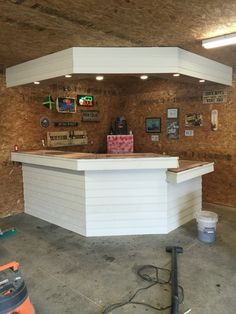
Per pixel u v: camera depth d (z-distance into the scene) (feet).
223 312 7.45
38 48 11.32
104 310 7.60
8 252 11.11
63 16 8.23
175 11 7.89
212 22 8.70
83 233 12.66
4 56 12.51
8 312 6.22
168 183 12.41
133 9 7.75
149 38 10.20
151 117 19.57
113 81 19.45
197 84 16.62
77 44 10.81
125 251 11.01
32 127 16.24
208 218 11.64
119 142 19.54
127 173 12.27
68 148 18.38
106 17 8.33
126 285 8.73
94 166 11.63
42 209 14.88
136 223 12.58
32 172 15.24
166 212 12.53
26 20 8.52
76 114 18.51
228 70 15.12
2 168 15.19
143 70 11.32
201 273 9.32
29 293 8.38
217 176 16.83
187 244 11.51
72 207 13.05
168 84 18.45
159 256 10.56
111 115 20.89
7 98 15.07
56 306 7.80
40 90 16.42
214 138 16.70
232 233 12.57
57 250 11.23
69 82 17.84
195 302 7.85
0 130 14.93
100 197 12.35
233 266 9.75
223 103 16.11
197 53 12.30
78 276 9.29
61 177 13.39
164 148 19.13
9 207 15.65
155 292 8.36
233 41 9.94
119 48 11.19
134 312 7.50
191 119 17.57
